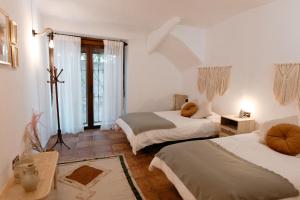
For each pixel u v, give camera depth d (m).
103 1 2.97
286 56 2.72
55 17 3.77
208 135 3.49
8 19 1.76
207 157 1.94
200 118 3.74
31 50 2.69
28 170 1.50
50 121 4.04
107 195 2.21
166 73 5.18
